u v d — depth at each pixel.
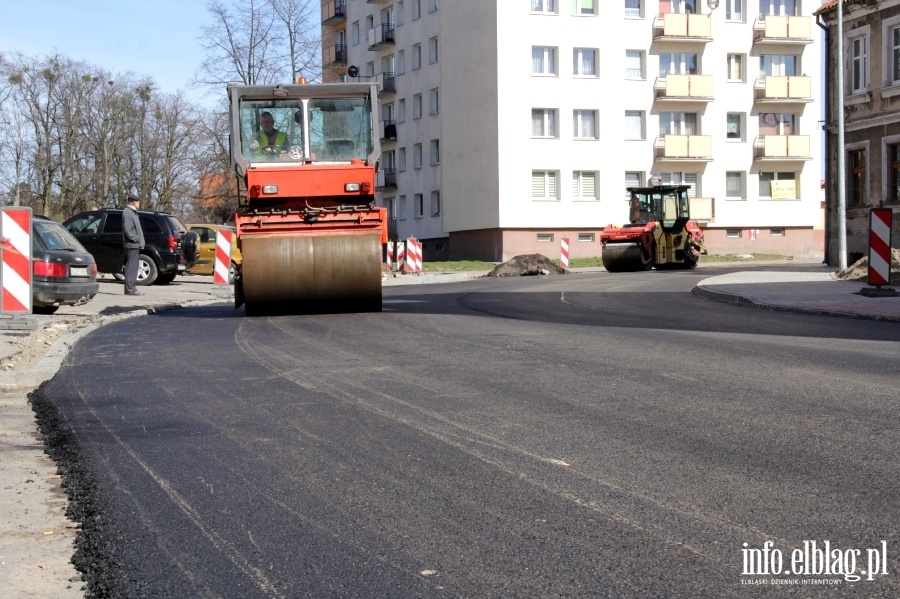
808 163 58.38
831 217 34.03
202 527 4.74
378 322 15.21
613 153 55.41
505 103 53.50
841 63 29.67
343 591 3.88
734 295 19.86
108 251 28.02
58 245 17.22
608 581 3.90
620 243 38.44
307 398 8.20
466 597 3.78
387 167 67.50
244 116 16.89
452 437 6.56
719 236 57.31
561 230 54.72
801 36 57.31
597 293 23.06
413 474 5.63
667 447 6.16
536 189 54.44
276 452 6.27
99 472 5.87
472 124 55.91
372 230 16.17
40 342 12.73
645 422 6.93
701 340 12.23
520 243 54.16
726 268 39.47
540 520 4.71
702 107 56.75
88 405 8.18
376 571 4.09
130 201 22.83
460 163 57.28
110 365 10.70
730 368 9.58
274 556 4.30
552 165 54.34
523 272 38.97
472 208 56.22
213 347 12.13
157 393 8.69
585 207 55.03
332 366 10.12
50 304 16.92
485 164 54.78
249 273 15.91
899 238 30.30
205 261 33.28
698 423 6.87
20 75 62.75
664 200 39.28
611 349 11.26
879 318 15.25
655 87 56.00
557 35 54.19
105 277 31.59
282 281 15.99
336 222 16.14
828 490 5.12
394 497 5.17
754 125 57.81
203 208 71.44
